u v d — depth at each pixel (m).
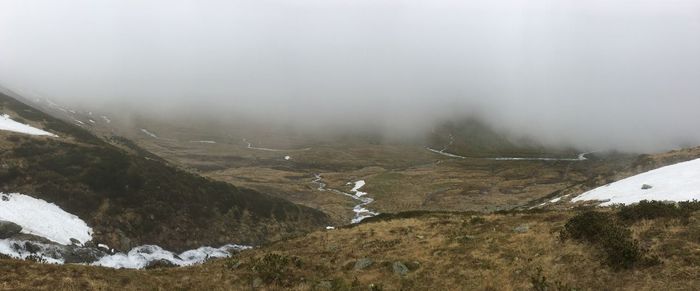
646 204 24.11
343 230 35.25
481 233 27.12
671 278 17.22
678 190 35.38
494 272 21.16
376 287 21.38
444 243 26.44
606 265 19.17
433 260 24.03
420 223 32.81
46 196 50.69
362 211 118.06
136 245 51.84
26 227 42.62
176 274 24.38
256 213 76.81
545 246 22.55
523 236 24.67
